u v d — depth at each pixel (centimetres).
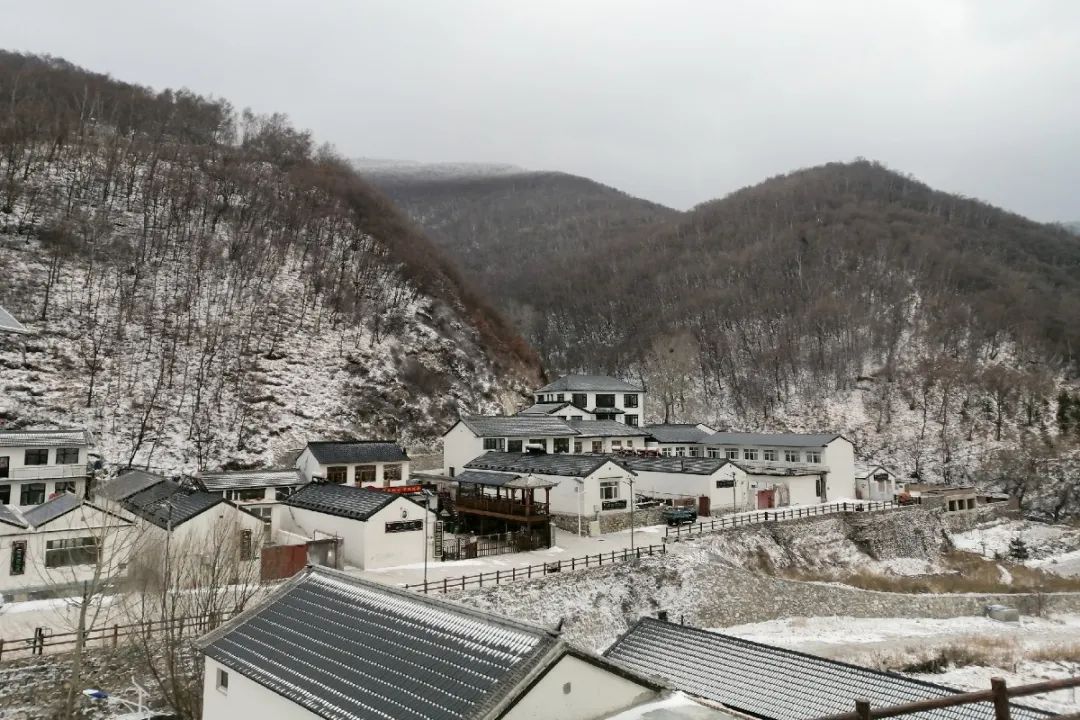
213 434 5572
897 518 5106
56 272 6334
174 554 2689
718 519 4725
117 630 2225
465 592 2856
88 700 2002
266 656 1490
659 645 2330
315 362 6862
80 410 5209
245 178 9488
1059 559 5200
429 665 1283
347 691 1267
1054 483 6838
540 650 1216
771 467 6206
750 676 2056
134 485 4181
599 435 5678
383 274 8969
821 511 5044
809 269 12444
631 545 3853
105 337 5966
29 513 3148
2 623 2355
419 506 3509
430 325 8444
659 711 1349
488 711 1091
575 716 1259
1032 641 3347
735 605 3484
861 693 1873
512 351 9375
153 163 8438
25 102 8744
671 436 6975
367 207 10706
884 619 3691
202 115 11831
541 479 3947
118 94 10969
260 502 4066
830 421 8844
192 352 6297
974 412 8225
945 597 3891
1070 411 7919
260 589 2703
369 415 6588
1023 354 9394
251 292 7438
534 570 3241
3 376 5119
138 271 6781
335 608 1641
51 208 7125
